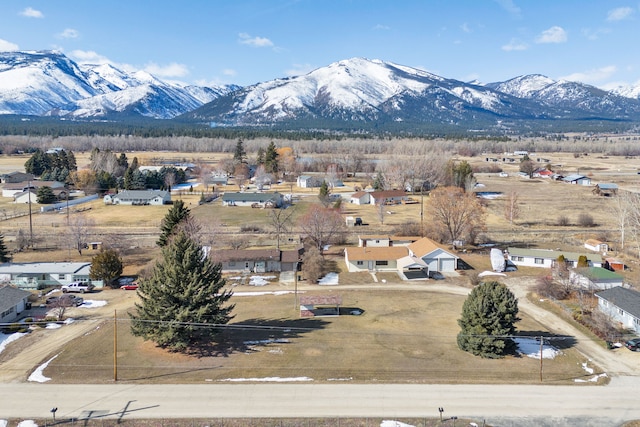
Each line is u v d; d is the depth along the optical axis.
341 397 38.97
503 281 70.69
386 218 115.50
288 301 62.50
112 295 64.81
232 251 78.69
